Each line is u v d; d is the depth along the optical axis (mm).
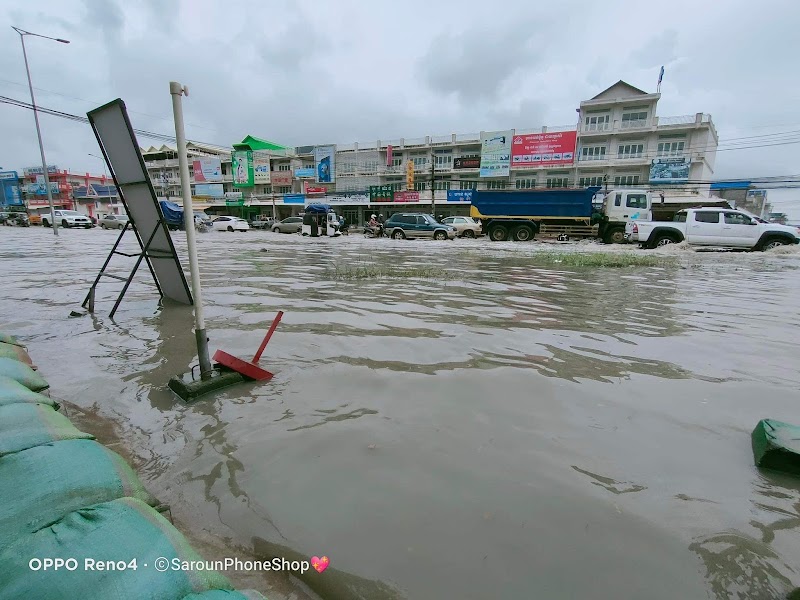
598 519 1701
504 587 1396
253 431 2395
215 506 1802
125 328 4555
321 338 4082
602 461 2100
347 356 3578
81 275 8586
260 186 52156
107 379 3184
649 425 2459
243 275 8562
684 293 6902
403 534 1629
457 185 42062
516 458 2115
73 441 1646
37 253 12953
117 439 2354
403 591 1396
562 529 1647
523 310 5449
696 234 15773
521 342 4012
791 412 2633
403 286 7285
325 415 2570
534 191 21047
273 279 8016
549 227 21328
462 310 5391
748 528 1671
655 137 35562
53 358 3635
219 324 4656
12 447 1533
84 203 56844
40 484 1357
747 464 2100
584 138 37375
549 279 8406
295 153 50812
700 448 2232
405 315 5070
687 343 4051
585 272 9562
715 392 2914
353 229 36719
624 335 4312
